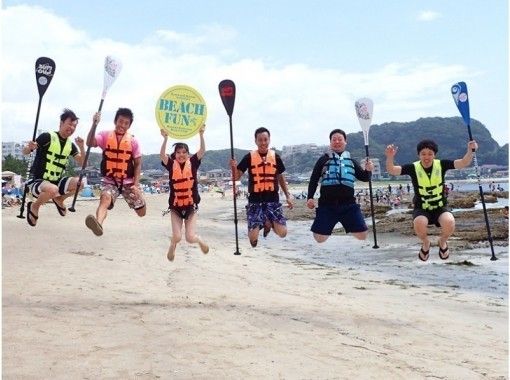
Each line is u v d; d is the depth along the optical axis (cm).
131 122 869
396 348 649
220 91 976
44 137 844
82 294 847
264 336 657
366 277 1314
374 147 11525
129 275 1098
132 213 3662
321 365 561
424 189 852
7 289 837
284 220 937
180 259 1464
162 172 14600
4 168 7644
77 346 574
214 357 564
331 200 891
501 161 14562
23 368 503
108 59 874
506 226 2311
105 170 859
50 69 890
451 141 15188
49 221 2273
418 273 1374
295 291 1054
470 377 553
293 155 17788
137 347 582
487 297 1072
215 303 845
